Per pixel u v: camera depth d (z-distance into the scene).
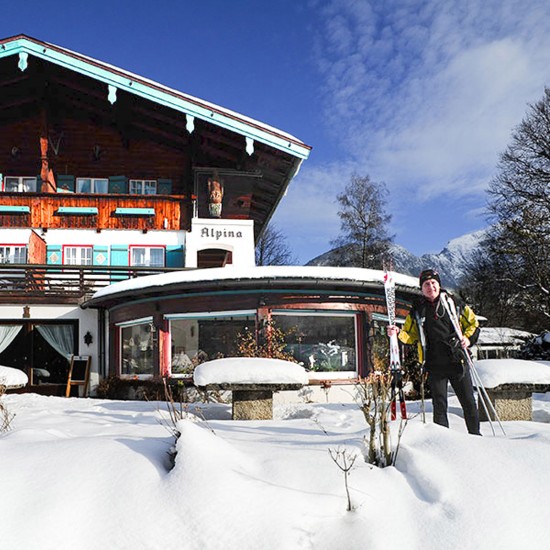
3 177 19.66
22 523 2.31
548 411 7.59
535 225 29.72
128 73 19.05
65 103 19.80
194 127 18.53
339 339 11.20
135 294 11.68
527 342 21.80
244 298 10.89
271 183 20.69
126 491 2.52
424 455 2.95
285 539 2.29
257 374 6.35
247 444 3.25
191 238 18.19
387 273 4.95
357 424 5.44
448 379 4.72
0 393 6.75
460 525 2.45
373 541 2.35
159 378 11.25
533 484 2.65
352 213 40.41
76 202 18.09
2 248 17.69
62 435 4.08
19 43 17.03
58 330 13.88
